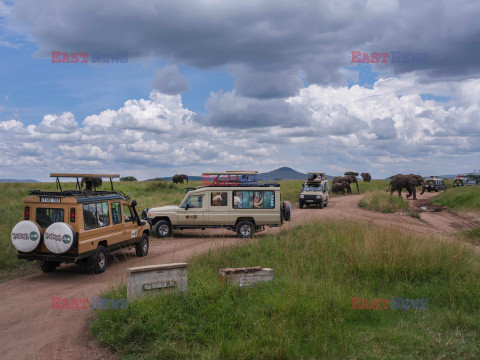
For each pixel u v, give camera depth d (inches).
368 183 2253.9
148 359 194.2
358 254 371.9
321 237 460.1
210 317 234.4
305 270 346.9
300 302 249.9
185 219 609.3
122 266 424.2
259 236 604.4
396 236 411.8
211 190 608.7
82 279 367.2
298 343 206.8
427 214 943.0
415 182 1350.9
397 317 250.1
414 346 207.6
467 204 1064.8
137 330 214.8
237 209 605.0
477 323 235.5
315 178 1122.0
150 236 627.5
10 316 263.4
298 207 1067.9
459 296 280.1
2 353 207.3
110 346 211.8
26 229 356.2
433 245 385.1
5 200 849.5
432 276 331.6
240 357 191.2
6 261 410.0
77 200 361.7
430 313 256.2
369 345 208.7
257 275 295.3
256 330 217.0
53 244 351.9
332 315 241.4
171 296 257.4
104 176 428.5
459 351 200.1
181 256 449.7
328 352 199.6
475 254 415.8
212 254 409.1
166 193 1240.8
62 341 220.5
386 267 336.2
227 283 284.4
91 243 375.2
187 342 211.3
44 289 332.2
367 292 289.7
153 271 259.4
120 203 439.8
